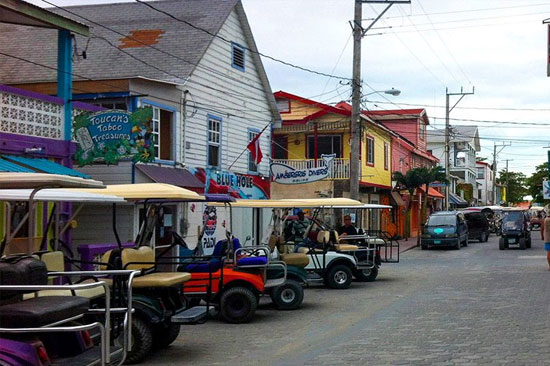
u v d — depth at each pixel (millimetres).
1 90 14164
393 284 19203
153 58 22094
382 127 38875
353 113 25516
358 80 25547
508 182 120562
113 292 9039
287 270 14750
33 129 15070
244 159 26156
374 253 19594
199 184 21422
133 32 23828
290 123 34500
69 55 16172
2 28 24812
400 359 9125
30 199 7281
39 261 6633
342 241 20703
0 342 5465
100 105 19844
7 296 6246
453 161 79312
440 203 63219
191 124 22078
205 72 22875
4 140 14016
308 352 9805
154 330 10383
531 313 13117
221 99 24156
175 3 25766
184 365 9164
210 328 12258
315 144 33375
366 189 38250
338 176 33844
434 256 30891
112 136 15914
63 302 6188
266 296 16984
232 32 25000
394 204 45312
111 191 10531
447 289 17516
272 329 12008
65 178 6516
